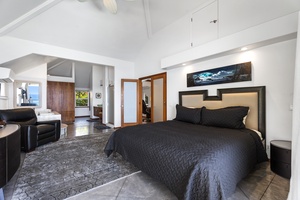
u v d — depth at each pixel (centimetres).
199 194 120
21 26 320
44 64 539
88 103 991
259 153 211
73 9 331
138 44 513
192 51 342
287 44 233
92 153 289
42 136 329
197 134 204
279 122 241
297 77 127
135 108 563
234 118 246
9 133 165
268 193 164
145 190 172
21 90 480
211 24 328
